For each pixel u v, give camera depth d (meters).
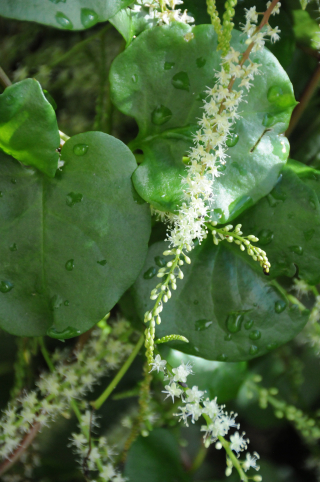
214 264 0.33
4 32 0.37
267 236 0.32
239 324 0.32
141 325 0.35
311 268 0.32
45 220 0.30
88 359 0.36
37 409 0.34
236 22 0.34
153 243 0.32
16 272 0.31
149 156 0.31
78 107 0.37
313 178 0.32
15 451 0.35
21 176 0.30
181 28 0.30
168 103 0.31
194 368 0.36
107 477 0.34
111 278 0.30
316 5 0.34
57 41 0.37
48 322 0.31
